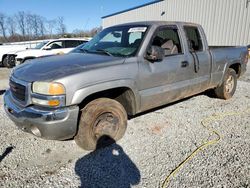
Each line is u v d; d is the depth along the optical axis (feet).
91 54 11.80
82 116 9.69
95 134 10.06
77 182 8.28
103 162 9.46
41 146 10.76
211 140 11.16
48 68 9.62
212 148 10.37
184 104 16.65
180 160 9.48
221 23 46.88
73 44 38.78
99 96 10.59
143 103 11.30
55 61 10.66
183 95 13.53
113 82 9.82
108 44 12.73
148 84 11.22
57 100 8.57
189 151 10.16
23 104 9.23
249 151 10.08
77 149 10.49
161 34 12.26
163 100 12.36
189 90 13.69
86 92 9.07
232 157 9.61
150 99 11.55
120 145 10.75
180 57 12.62
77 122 9.50
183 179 8.29
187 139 11.30
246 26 42.55
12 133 12.05
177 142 11.00
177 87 12.70
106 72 9.64
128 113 11.35
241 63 17.98
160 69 11.57
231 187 7.84
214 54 15.10
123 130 10.98
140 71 10.76
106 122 10.29
